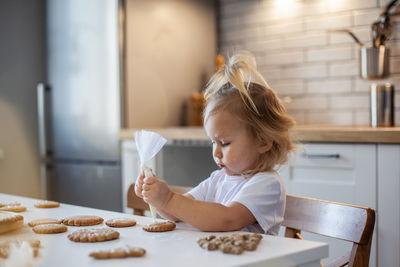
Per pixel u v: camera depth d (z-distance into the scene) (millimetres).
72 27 2988
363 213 876
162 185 881
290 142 1078
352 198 1887
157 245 716
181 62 3010
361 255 867
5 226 820
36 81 3369
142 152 894
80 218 914
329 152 1944
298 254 670
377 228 1824
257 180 966
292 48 2807
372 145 1836
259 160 1026
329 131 1927
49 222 895
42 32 3379
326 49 2676
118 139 2709
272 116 1025
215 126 982
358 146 1870
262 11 2938
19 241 679
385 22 2309
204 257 640
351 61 2592
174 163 2473
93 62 2844
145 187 875
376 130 1807
